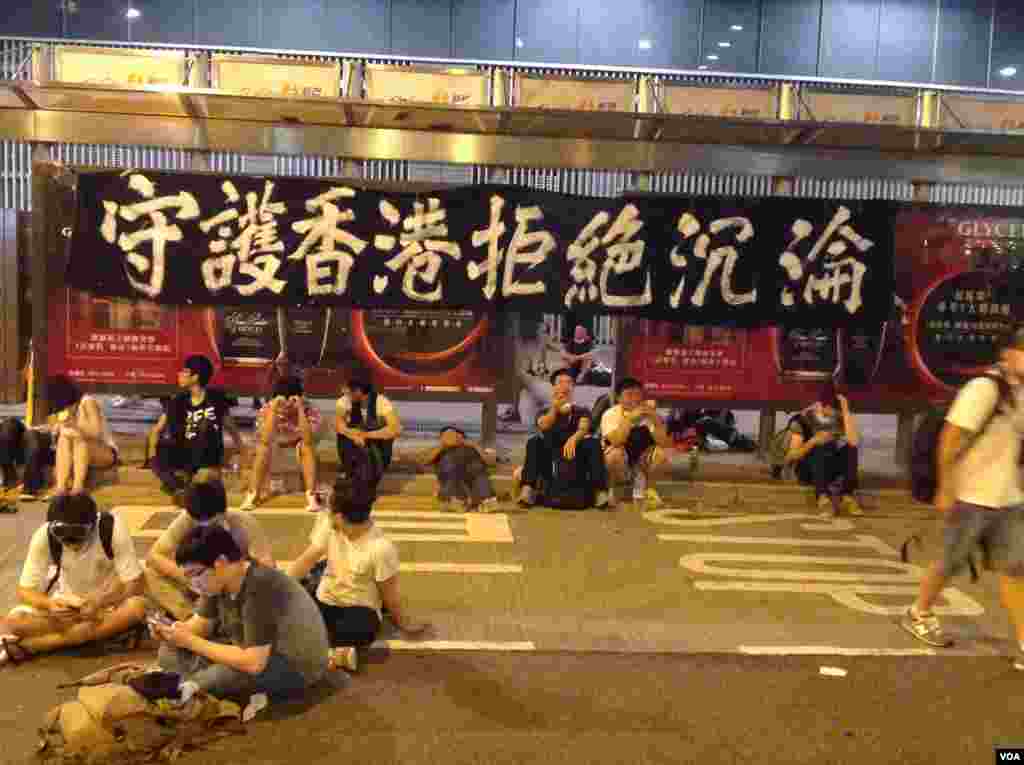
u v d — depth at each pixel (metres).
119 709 3.85
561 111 7.62
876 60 15.20
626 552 6.81
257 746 3.95
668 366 8.55
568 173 12.63
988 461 4.87
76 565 4.73
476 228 8.11
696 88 8.16
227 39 14.53
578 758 3.92
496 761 3.88
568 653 4.98
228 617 4.29
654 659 4.93
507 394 8.55
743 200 8.24
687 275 8.27
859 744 4.10
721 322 8.32
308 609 4.32
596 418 8.51
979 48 15.29
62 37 14.34
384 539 4.90
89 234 7.89
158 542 5.07
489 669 4.75
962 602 5.89
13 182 13.42
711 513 7.93
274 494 7.96
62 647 4.75
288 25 14.59
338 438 7.70
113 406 11.76
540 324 11.48
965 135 7.93
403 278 8.11
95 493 7.81
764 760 3.95
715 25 15.05
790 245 8.29
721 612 5.67
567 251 8.19
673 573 6.38
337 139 8.26
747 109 8.20
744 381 8.59
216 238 7.97
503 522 7.46
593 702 4.43
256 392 8.38
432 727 4.15
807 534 7.40
